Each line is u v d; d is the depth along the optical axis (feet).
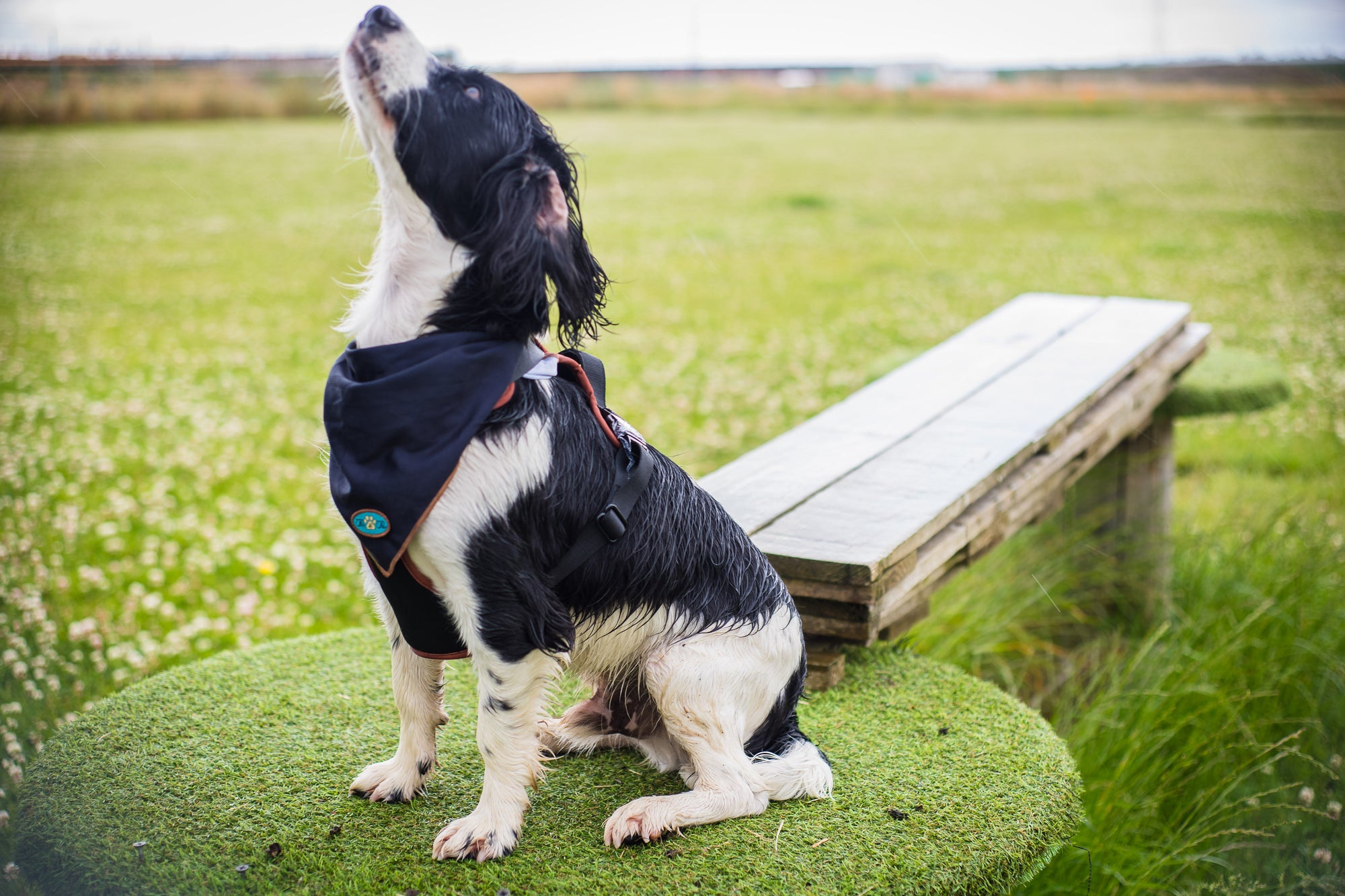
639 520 7.17
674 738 7.46
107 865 7.05
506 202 6.46
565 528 6.89
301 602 15.84
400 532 6.34
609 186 60.13
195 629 14.52
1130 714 11.84
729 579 7.54
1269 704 13.02
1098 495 15.96
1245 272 38.34
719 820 7.41
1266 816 11.95
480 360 6.50
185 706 9.24
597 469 7.04
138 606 15.28
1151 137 82.53
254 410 24.81
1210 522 18.35
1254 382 16.48
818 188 59.41
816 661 9.47
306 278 39.17
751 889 6.77
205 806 7.72
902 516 9.80
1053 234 46.26
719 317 33.53
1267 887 11.08
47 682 12.84
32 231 47.24
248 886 6.83
